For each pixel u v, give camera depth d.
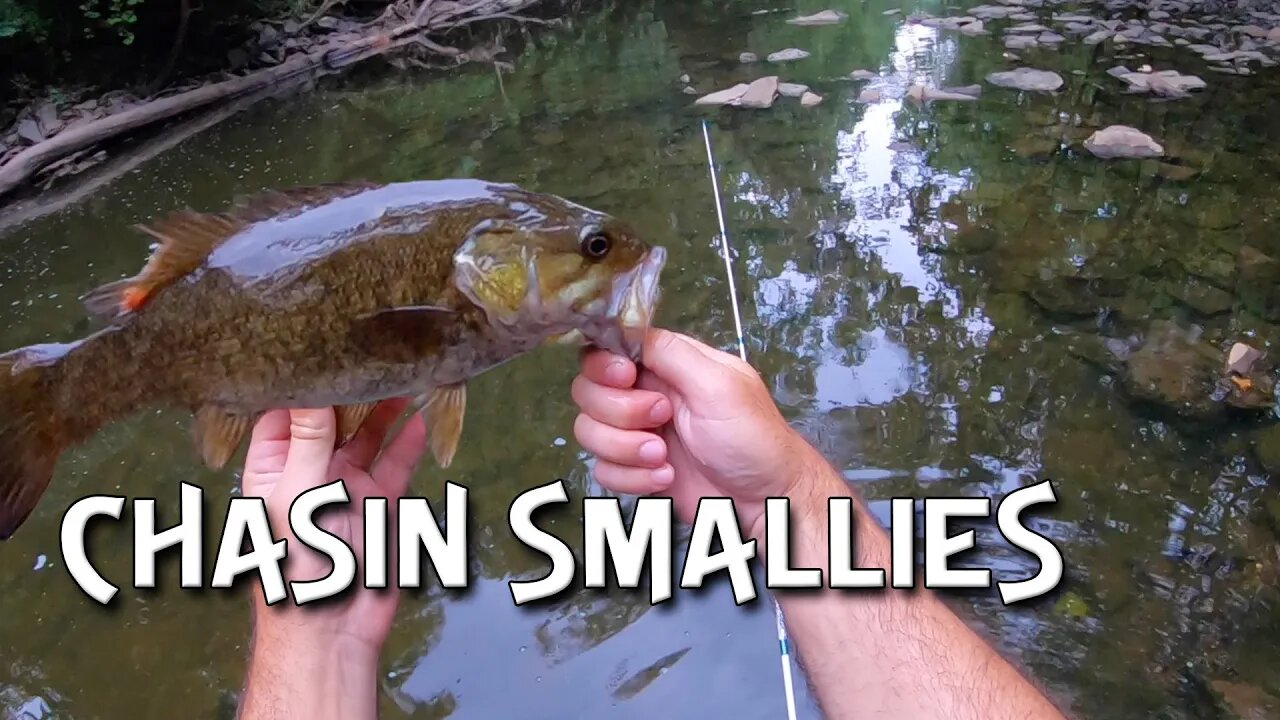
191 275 0.47
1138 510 1.02
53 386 0.48
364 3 3.63
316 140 2.50
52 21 2.63
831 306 1.42
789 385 1.25
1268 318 1.31
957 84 2.45
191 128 2.70
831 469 0.56
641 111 2.46
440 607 0.95
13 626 0.99
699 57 2.97
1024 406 1.18
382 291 0.46
